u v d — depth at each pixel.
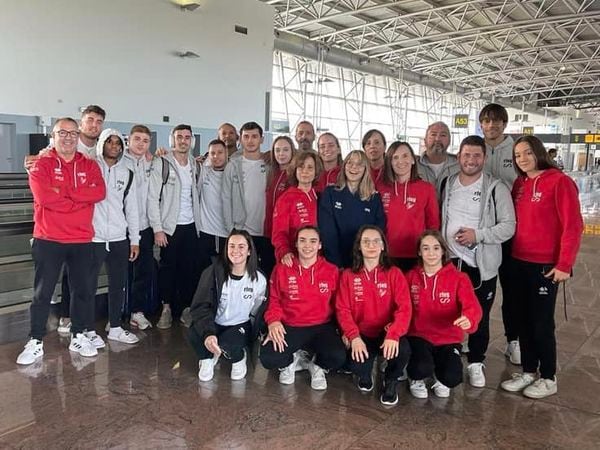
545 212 2.63
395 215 2.96
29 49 6.93
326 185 3.24
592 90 29.27
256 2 10.37
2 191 4.12
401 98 21.88
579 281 5.46
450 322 2.74
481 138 2.86
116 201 3.25
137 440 2.17
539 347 2.69
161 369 2.93
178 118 9.05
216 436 2.22
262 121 10.80
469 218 2.88
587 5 13.28
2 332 3.30
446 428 2.34
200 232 3.77
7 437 2.17
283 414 2.43
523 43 18.56
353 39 16.69
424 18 14.91
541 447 2.19
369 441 2.21
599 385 2.86
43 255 2.96
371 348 2.78
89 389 2.64
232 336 2.79
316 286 2.79
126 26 8.08
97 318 3.83
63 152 2.92
